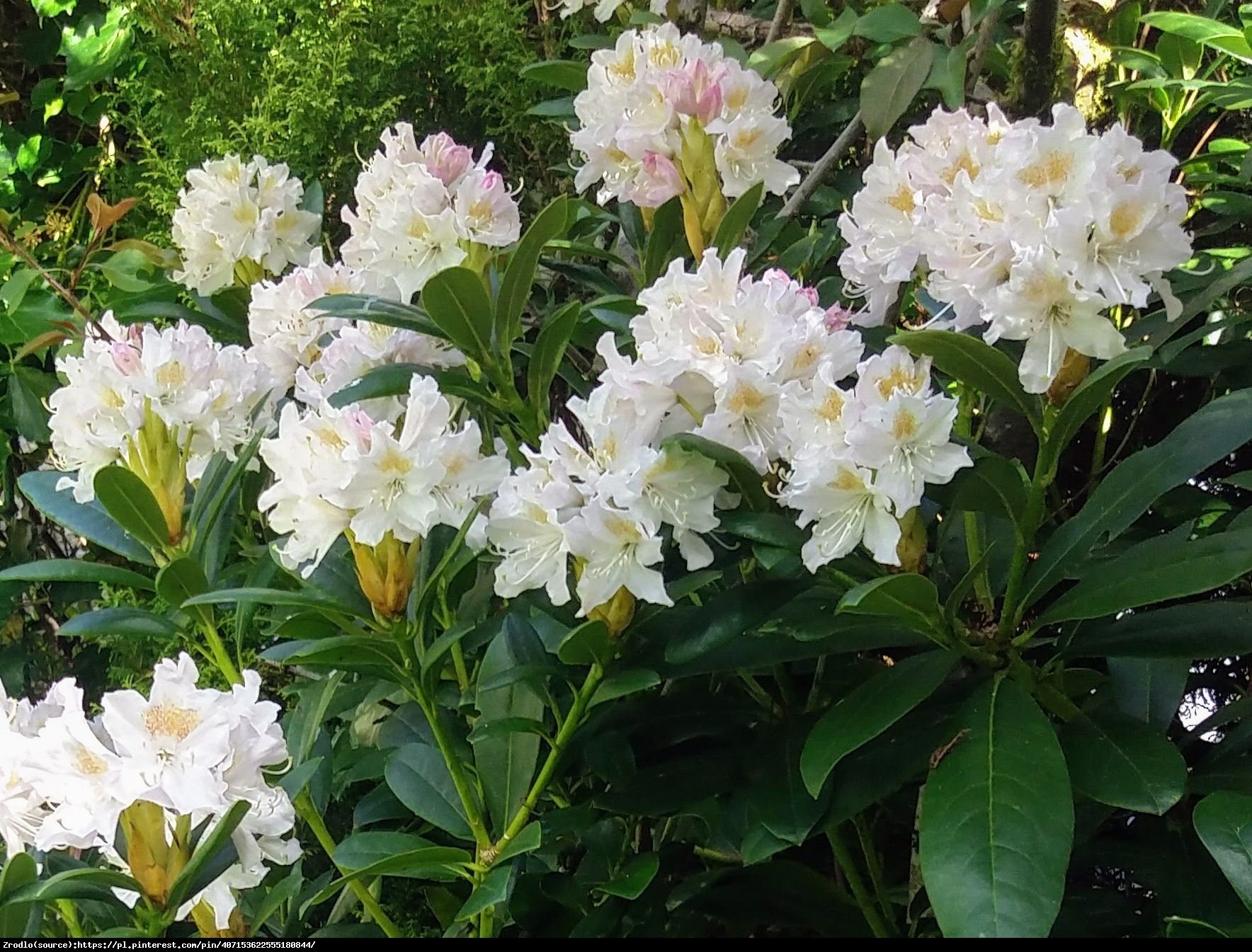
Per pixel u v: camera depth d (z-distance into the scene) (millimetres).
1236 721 1511
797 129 2070
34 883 966
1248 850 914
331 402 1287
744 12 2240
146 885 977
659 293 1134
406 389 1314
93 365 1337
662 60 1502
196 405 1322
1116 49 1722
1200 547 1016
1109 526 1104
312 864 1929
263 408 1558
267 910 1263
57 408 1348
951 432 1120
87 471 1354
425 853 1094
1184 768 983
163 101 2568
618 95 1521
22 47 2949
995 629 1152
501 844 1119
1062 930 1208
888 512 977
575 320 1301
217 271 1935
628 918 1279
